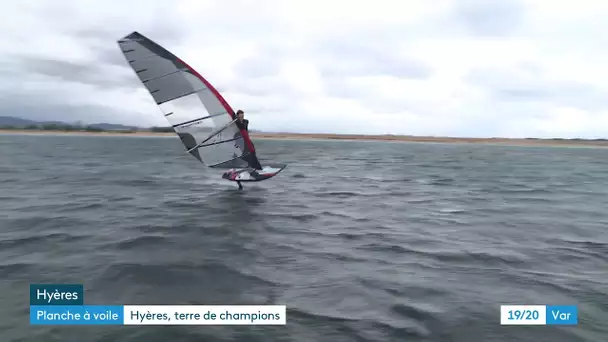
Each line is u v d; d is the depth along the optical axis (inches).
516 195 586.6
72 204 453.4
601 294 203.9
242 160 486.3
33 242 289.3
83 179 697.6
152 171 882.8
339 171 980.6
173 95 406.6
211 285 209.3
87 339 153.1
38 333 156.6
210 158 449.4
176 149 2251.5
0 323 164.1
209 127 438.0
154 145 2955.2
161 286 207.0
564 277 230.1
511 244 304.5
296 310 179.2
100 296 193.3
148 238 304.2
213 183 680.4
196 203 472.7
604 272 240.2
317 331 159.5
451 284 215.6
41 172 796.0
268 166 586.9
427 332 160.2
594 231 351.9
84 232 321.7
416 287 210.2
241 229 339.6
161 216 390.9
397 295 198.7
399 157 1769.2
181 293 198.1
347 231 340.5
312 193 581.9
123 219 374.6
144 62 381.7
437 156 1961.1
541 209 465.4
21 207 430.0
